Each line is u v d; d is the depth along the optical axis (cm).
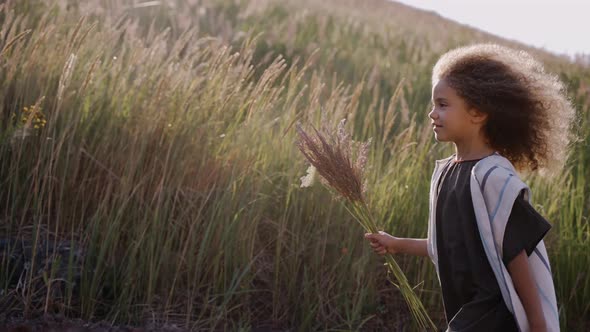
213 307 349
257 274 379
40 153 351
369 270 383
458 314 206
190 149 397
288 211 397
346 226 388
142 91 424
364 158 240
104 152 382
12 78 406
